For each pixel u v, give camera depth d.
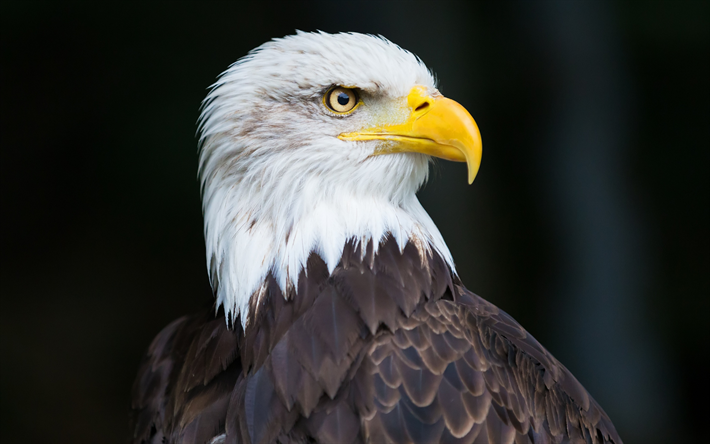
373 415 3.98
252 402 4.23
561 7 11.76
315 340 4.26
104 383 13.40
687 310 13.26
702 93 13.03
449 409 4.01
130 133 13.87
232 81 4.98
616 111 12.23
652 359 11.88
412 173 5.11
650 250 12.45
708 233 13.27
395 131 4.96
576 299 11.98
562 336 12.01
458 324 4.45
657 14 12.52
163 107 13.80
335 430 4.00
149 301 14.09
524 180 12.49
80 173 13.95
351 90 4.92
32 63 13.57
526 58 12.18
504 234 12.81
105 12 13.40
